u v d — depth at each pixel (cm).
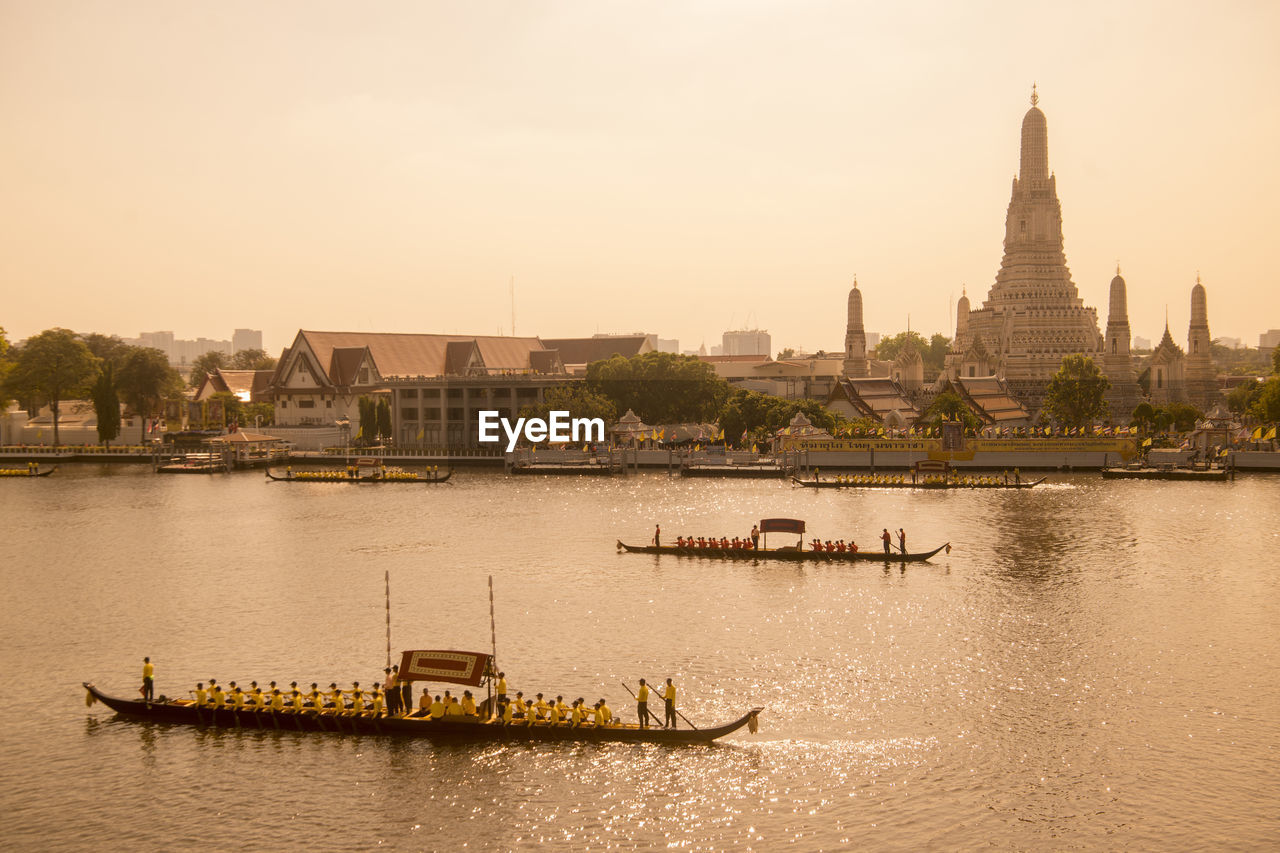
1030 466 19175
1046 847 4647
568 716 5975
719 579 9638
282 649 7512
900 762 5494
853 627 7912
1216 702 6244
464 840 4788
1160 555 10488
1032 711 6147
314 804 5144
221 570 10294
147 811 5088
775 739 5803
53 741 5916
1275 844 4631
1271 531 11900
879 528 12431
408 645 7562
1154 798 5062
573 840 4775
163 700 6297
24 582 9788
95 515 14300
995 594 8875
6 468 19938
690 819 4947
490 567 10294
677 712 6078
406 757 5672
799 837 4766
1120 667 6894
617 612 8419
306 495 16662
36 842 4803
